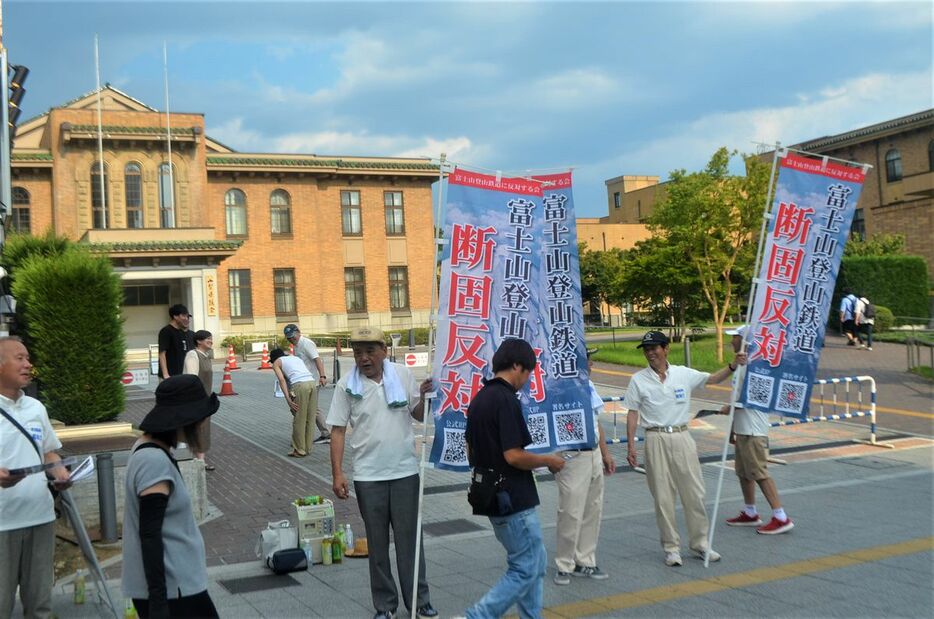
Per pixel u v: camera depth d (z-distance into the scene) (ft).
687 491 22.57
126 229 113.29
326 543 23.35
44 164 118.01
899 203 127.75
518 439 16.01
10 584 16.70
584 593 20.38
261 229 133.28
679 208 83.05
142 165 123.44
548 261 21.71
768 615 18.45
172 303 127.44
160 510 12.12
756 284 24.67
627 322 181.37
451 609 19.61
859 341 88.84
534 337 20.92
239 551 24.94
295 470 37.22
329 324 136.87
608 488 33.71
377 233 142.00
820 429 46.85
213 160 127.95
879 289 104.63
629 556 23.59
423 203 145.38
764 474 25.52
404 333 136.77
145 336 125.59
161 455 12.57
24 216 118.52
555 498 31.68
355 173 138.21
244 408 59.41
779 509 25.35
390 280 142.82
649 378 22.93
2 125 36.65
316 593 20.83
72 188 119.55
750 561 22.66
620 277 102.83
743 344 24.32
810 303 25.02
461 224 20.38
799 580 20.85
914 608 18.72
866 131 155.94
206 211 127.03
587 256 173.99
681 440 22.53
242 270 131.95
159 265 115.44
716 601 19.45
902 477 34.35
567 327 21.54
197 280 117.08
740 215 81.41
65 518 26.63
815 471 36.06
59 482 16.39
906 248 126.31
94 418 31.45
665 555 23.36
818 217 25.00
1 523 16.51
